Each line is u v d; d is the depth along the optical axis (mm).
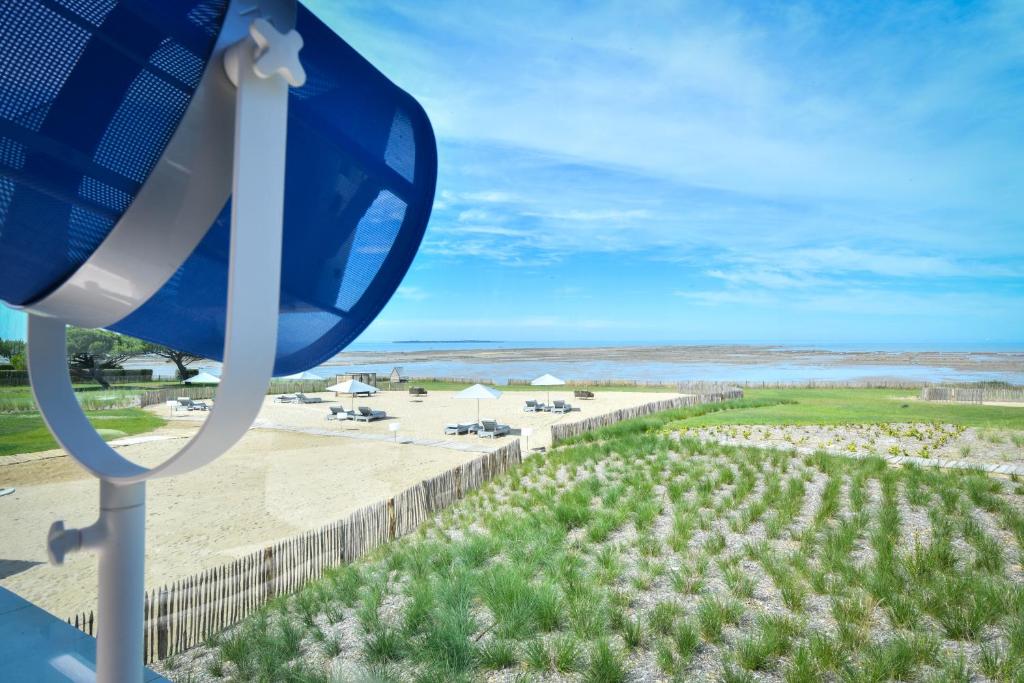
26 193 1294
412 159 1897
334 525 7066
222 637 5148
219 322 1727
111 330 1680
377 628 4738
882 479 8734
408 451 16391
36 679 2895
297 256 1712
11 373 21828
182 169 1311
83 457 1759
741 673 3809
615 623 4609
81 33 1195
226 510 10297
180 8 1247
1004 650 3941
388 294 2002
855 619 4426
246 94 1254
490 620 4832
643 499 8500
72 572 7215
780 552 6090
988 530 6406
